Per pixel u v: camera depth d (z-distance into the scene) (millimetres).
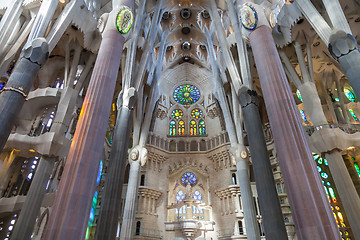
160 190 26578
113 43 11414
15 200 19547
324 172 22547
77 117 21219
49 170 15547
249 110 15227
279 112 9453
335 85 22469
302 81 16422
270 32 12008
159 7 24250
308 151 8547
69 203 7562
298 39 17141
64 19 13547
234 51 20625
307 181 7852
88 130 9031
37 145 15727
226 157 27906
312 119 15070
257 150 13648
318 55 19562
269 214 11695
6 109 9750
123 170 14406
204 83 35969
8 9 16766
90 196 8164
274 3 19516
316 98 15359
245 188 19000
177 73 36875
